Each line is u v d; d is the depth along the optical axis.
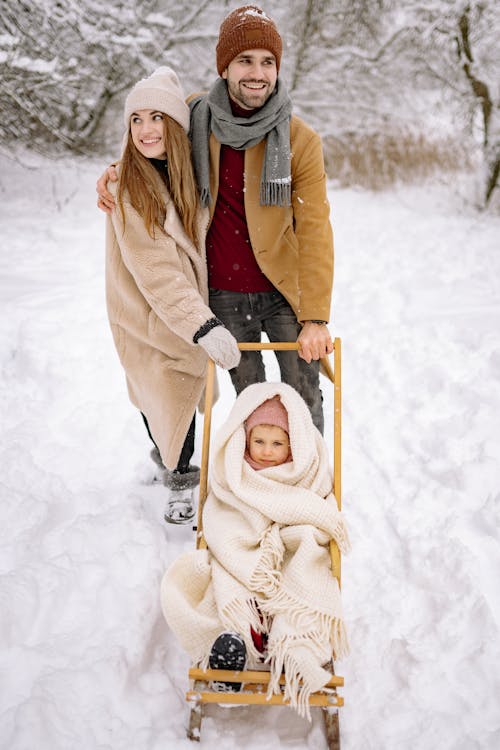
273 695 2.06
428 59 10.80
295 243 2.90
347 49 11.12
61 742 2.12
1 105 10.13
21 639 2.48
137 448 3.88
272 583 2.22
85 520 3.08
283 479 2.47
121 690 2.30
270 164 2.64
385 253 7.60
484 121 10.00
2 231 8.34
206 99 2.71
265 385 2.58
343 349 5.12
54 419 4.15
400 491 3.45
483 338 5.03
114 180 2.70
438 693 2.33
